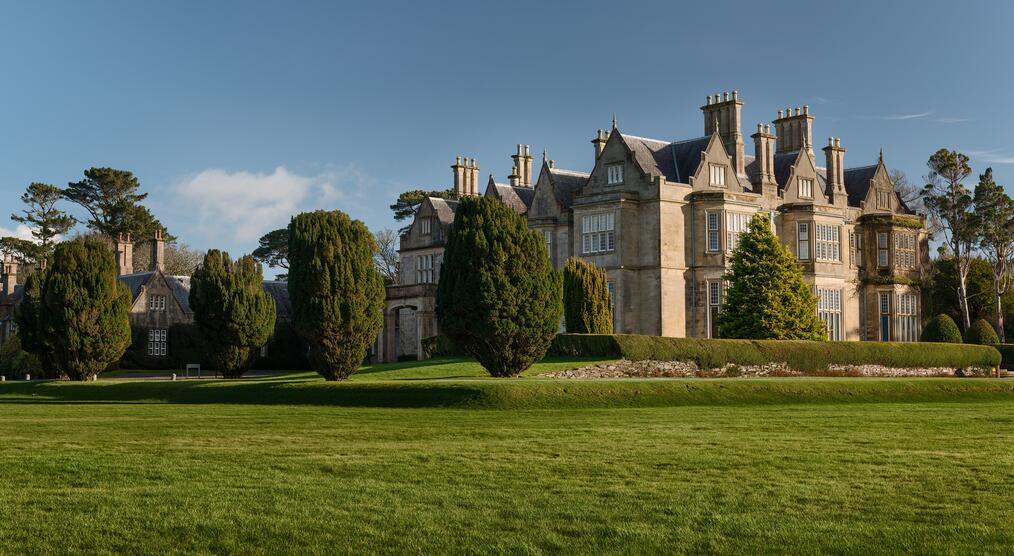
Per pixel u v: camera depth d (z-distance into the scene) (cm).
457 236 4069
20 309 5397
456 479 1867
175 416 3058
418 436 2480
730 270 5350
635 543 1434
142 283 7194
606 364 4416
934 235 8200
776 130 6750
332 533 1488
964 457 2119
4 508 1638
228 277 5391
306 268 4109
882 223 6456
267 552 1409
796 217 5969
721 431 2580
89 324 4900
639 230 5622
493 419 2914
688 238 5644
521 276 4041
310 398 3631
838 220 6078
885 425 2728
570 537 1464
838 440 2392
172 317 7275
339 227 4181
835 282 6022
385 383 3634
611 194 5644
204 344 5431
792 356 4806
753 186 6019
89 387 4278
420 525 1527
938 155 7069
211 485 1811
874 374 4981
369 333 4206
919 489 1778
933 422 2808
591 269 5084
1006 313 7225
